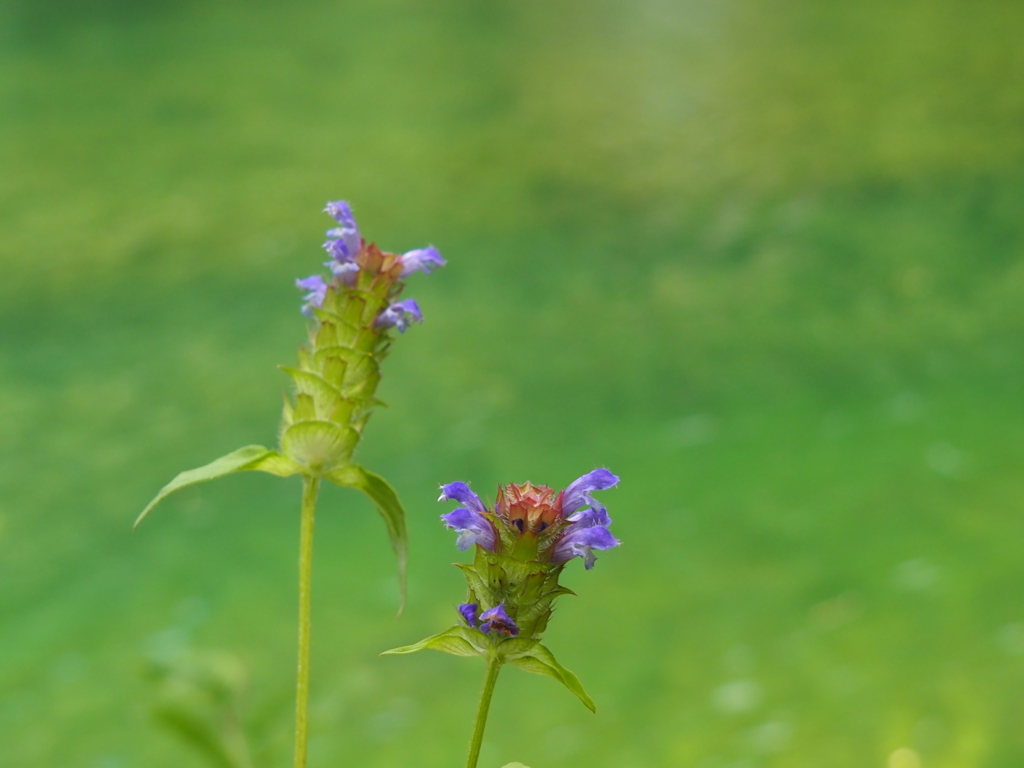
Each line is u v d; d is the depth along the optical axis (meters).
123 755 1.04
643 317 1.76
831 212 1.99
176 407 1.59
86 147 2.42
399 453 1.48
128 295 1.87
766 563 1.28
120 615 1.25
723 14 3.16
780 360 1.64
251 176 2.24
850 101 2.41
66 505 1.42
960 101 2.37
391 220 2.02
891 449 1.44
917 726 1.04
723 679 1.13
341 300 0.58
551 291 1.84
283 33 3.18
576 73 2.72
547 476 1.41
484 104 2.56
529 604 0.54
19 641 1.21
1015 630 1.15
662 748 1.06
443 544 1.34
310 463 0.57
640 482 1.41
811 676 1.13
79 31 3.26
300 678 0.56
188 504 1.45
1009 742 1.02
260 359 1.68
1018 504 1.33
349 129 2.44
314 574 1.30
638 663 1.17
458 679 1.17
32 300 1.87
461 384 1.61
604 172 2.19
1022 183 2.01
